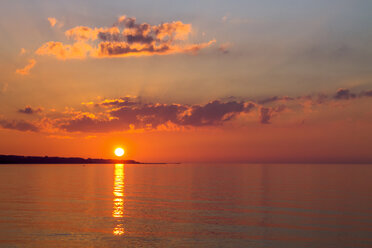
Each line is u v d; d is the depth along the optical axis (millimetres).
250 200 56938
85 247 27578
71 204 50688
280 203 53031
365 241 30125
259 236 31500
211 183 101500
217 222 37531
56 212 43094
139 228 34250
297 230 33906
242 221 38156
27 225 34969
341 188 81625
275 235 31922
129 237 30719
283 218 40031
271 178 131375
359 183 100125
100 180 116312
